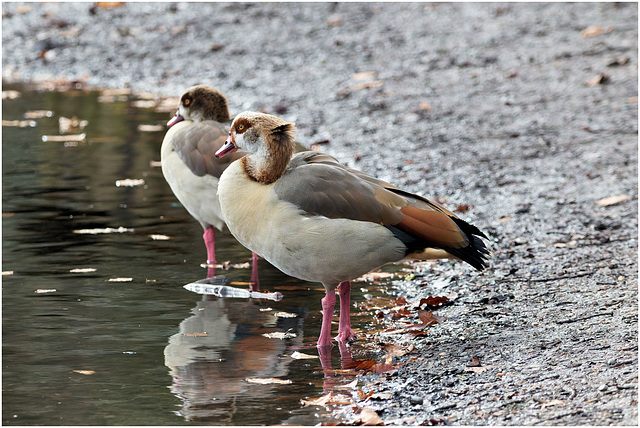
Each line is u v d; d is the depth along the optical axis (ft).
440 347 29.09
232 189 30.09
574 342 28.07
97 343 30.27
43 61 91.86
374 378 26.99
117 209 47.52
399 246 29.07
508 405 23.95
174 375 27.58
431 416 23.82
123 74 86.58
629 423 22.08
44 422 24.22
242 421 24.21
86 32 99.55
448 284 35.73
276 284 37.11
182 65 86.99
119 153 59.93
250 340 30.71
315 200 28.91
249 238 30.09
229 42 92.07
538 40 82.99
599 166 50.93
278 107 70.13
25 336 30.83
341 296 30.86
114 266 38.78
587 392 24.14
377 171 53.47
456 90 71.41
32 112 73.46
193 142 39.11
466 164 53.62
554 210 44.04
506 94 69.05
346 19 96.12
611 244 38.63
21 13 107.04
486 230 41.91
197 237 43.52
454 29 89.56
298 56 85.66
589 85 68.74
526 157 54.13
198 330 31.63
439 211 29.48
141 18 102.42
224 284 36.78
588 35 82.64
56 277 37.14
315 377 27.32
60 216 46.06
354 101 70.64
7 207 47.47
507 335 29.48
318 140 61.16
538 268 36.35
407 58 81.76
